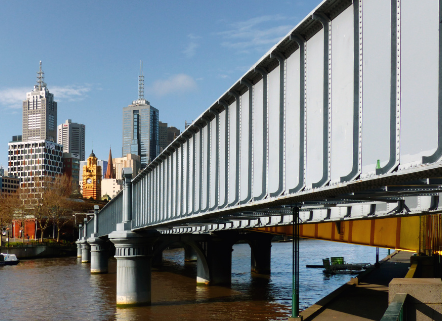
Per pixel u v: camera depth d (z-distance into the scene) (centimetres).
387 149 1126
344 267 5978
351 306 2761
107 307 3962
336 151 1386
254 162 2023
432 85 972
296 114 1662
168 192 3425
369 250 11144
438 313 1145
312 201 1806
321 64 1487
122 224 4091
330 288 4659
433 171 966
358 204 1991
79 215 15338
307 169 1570
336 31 1398
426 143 988
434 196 1606
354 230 3108
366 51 1232
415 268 2900
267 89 1917
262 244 6088
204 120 2634
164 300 4112
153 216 3847
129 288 3869
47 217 14500
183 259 9288
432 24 974
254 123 2034
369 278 4112
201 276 5075
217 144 2469
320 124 1484
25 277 6581
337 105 1385
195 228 4094
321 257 8812
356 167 1259
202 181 2700
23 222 14500
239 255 9819
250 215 2623
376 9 1192
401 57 1083
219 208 2392
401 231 3041
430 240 3039
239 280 5353
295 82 1672
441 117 940
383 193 1391
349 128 1308
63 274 7019
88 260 9594
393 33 1109
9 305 4225
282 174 1770
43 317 3656
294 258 2411
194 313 3522
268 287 4775
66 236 15325
